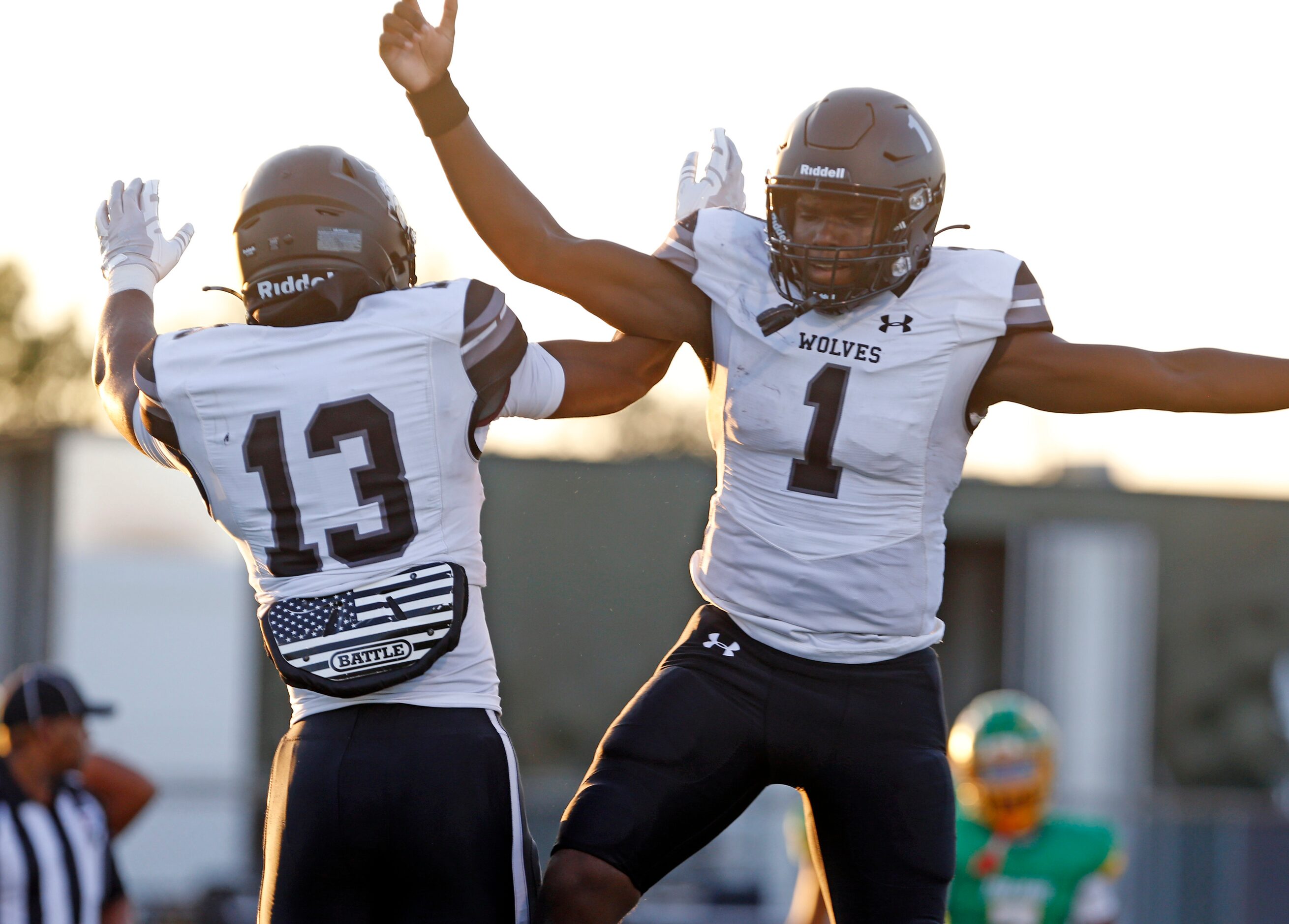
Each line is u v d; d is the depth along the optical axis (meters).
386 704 10.21
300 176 10.55
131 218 12.30
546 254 11.01
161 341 10.67
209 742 44.12
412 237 11.16
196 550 44.62
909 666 11.12
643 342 11.36
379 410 10.25
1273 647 63.84
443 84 10.77
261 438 10.30
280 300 10.42
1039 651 59.75
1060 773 59.47
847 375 10.61
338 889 10.19
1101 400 10.57
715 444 11.47
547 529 52.38
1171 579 63.47
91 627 43.69
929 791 10.91
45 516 43.56
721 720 10.83
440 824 10.06
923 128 10.54
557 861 10.54
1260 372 10.39
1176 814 37.84
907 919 10.80
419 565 10.22
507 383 10.59
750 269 10.88
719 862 37.22
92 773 22.30
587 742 51.34
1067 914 22.08
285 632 10.18
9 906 19.56
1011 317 10.63
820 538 10.81
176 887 35.19
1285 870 37.44
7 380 112.12
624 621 52.31
